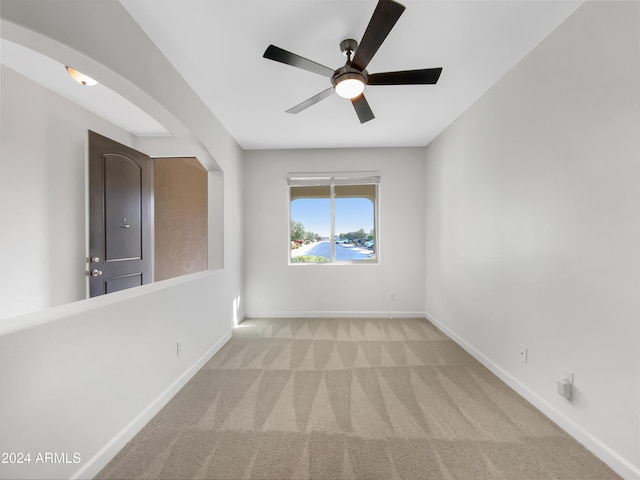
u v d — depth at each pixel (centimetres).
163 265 464
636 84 134
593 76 154
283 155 423
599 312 152
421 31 181
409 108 290
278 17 168
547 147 186
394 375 241
